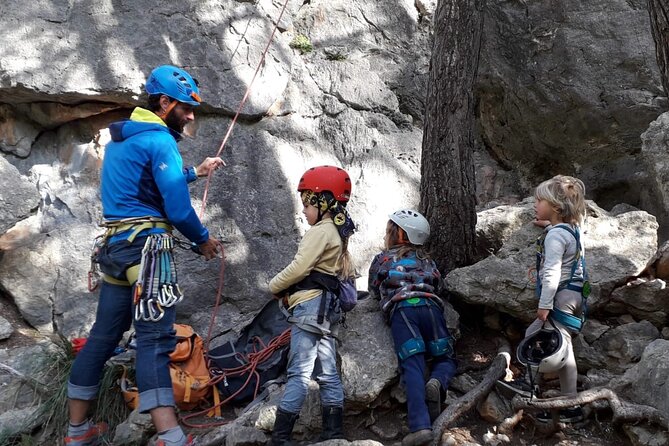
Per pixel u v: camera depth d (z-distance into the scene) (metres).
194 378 3.71
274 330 4.04
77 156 4.67
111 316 3.35
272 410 3.42
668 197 4.12
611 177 5.03
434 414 3.35
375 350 3.57
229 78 4.81
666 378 3.31
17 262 4.41
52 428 3.72
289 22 5.23
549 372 3.45
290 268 3.39
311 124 5.03
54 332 4.36
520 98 5.21
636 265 3.89
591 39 4.99
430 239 4.11
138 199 3.25
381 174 5.01
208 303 4.46
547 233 3.41
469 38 3.97
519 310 3.85
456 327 3.87
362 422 3.52
